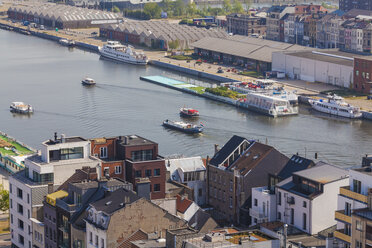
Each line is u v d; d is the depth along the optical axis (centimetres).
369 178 19912
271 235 19000
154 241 19912
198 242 18188
